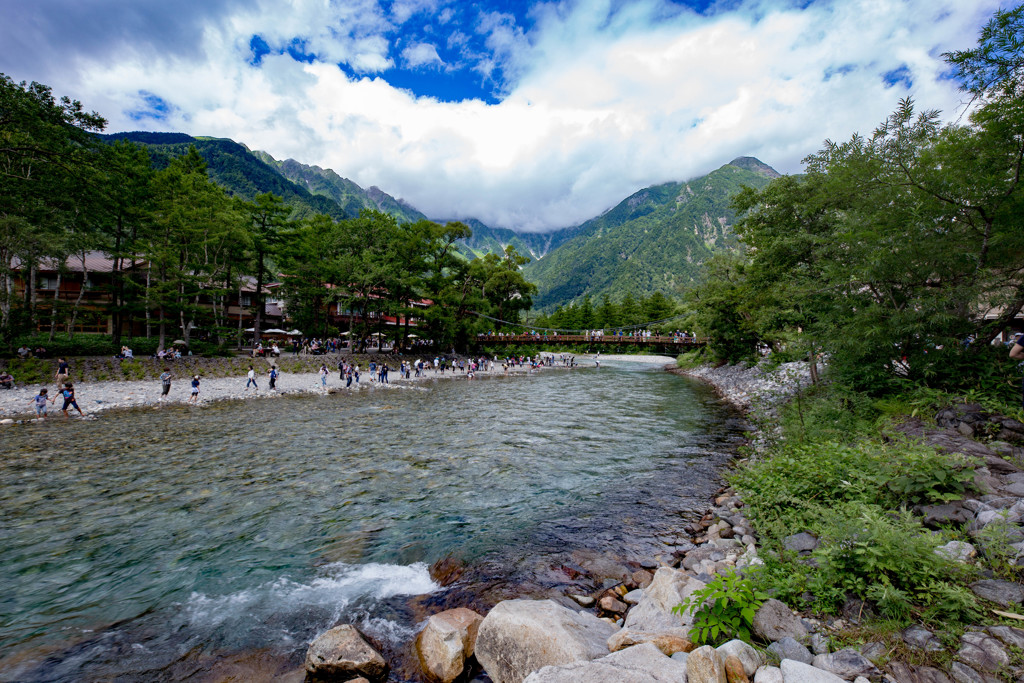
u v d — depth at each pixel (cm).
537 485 1194
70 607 630
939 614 462
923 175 1159
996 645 398
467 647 519
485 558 786
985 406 987
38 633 571
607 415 2317
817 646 437
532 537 873
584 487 1177
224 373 3475
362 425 1994
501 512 1003
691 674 369
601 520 956
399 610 630
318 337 5894
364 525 928
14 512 965
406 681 487
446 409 2491
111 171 2858
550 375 5038
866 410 1252
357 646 505
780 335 2291
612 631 543
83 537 854
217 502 1042
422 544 841
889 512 650
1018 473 713
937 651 405
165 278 3716
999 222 1064
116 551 800
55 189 2689
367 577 721
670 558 784
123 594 664
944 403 1090
